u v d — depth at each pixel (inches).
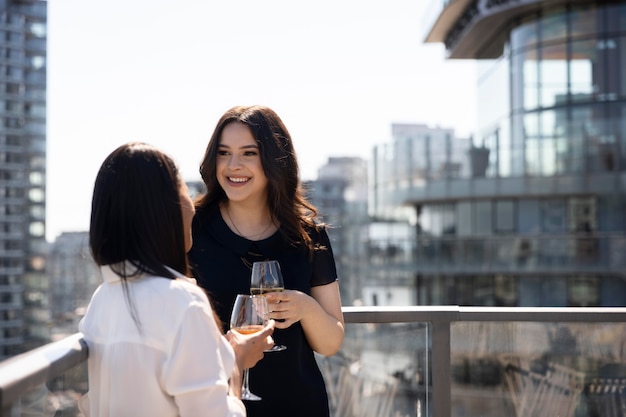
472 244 1194.6
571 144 1075.9
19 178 2249.0
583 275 1085.8
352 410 142.3
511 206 1184.8
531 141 1117.7
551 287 1109.1
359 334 142.3
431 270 1244.5
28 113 2273.6
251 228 117.2
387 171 1406.3
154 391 78.3
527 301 1133.7
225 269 113.0
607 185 1049.5
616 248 1052.5
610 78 1043.3
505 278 1163.3
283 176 114.3
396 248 1312.7
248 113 114.5
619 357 144.7
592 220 1090.7
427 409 142.6
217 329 80.8
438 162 1280.8
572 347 143.1
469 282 1202.6
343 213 1904.5
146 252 80.5
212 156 115.1
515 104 1146.7
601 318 144.7
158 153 83.0
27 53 2274.9
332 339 111.3
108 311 83.4
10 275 2167.8
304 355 113.0
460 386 141.7
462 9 1245.1
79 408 89.0
